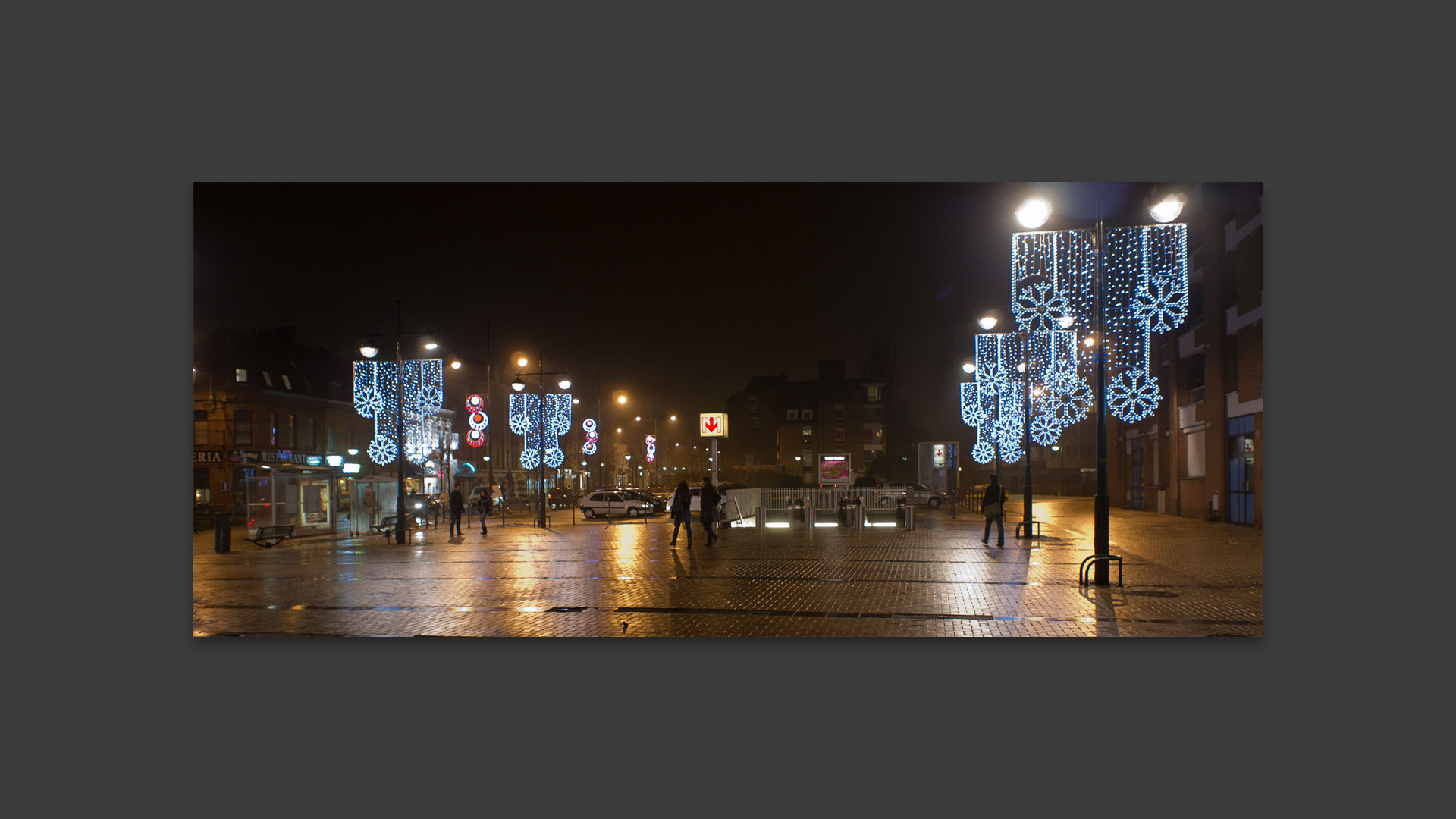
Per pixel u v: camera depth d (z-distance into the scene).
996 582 14.03
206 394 41.62
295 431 44.66
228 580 15.39
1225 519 27.05
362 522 28.25
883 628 10.49
